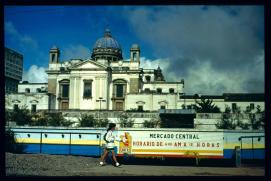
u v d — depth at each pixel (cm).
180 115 3850
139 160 1927
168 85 7675
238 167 1652
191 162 1930
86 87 6988
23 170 1138
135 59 7419
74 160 1589
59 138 2223
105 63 7388
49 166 1303
